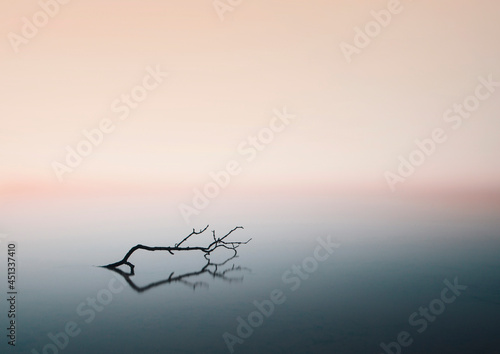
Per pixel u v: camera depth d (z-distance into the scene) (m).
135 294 10.43
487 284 11.25
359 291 10.76
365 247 16.08
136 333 8.06
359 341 7.72
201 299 10.08
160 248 13.42
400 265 13.27
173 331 8.17
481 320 8.77
